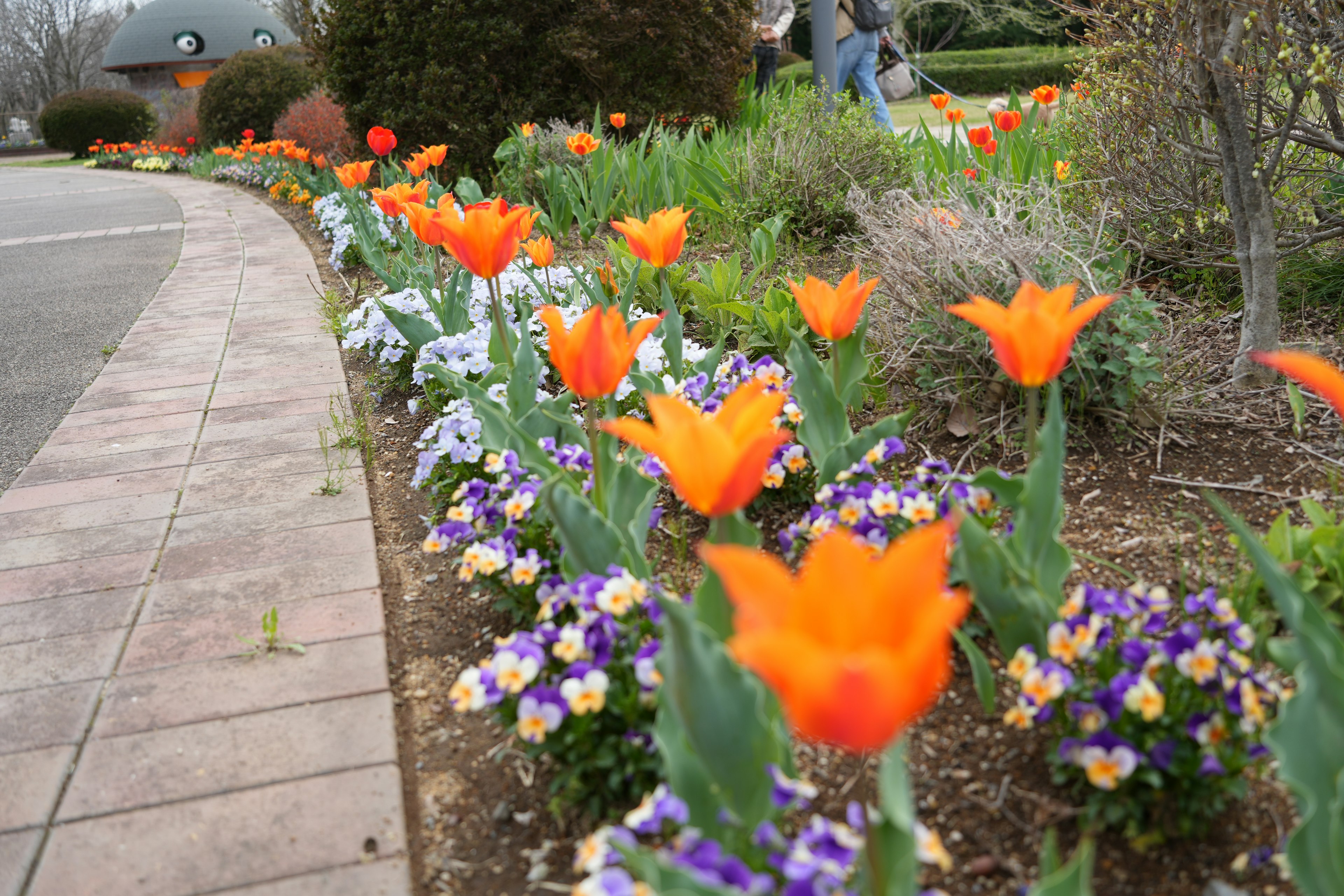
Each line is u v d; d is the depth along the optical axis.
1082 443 3.22
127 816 1.98
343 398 4.50
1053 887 1.19
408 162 6.03
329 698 2.32
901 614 0.93
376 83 9.19
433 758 2.14
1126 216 4.41
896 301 3.68
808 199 6.06
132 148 23.89
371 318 4.51
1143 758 1.64
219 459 3.86
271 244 8.98
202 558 3.06
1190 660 1.69
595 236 6.92
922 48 33.62
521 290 4.93
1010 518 2.79
